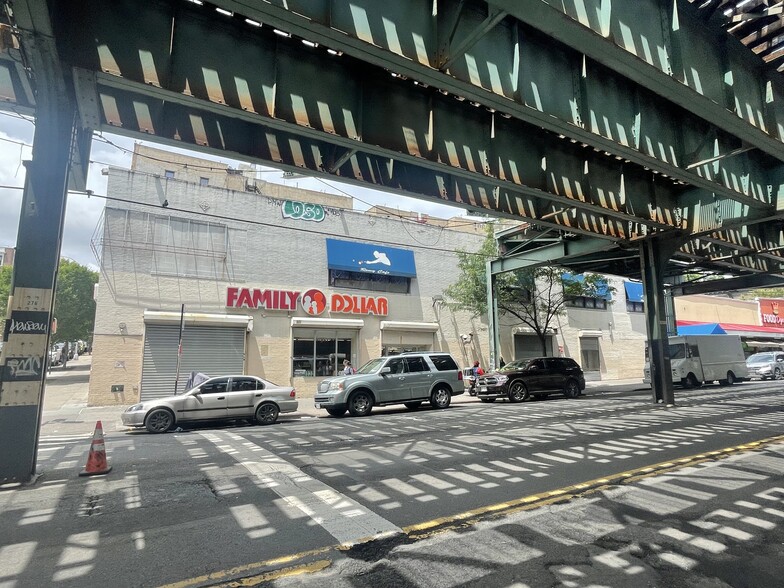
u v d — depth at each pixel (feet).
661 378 51.93
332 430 36.86
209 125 28.30
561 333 98.07
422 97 30.19
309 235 70.59
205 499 18.69
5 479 21.22
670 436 31.37
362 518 16.29
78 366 144.36
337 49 20.15
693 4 25.11
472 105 32.14
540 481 20.68
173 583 11.85
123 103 25.93
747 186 38.63
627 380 103.55
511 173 33.65
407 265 77.92
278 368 65.31
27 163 23.49
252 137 29.55
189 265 61.36
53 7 19.11
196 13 23.62
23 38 18.81
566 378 62.34
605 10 20.58
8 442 21.56
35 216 23.38
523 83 25.85
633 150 29.99
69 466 25.02
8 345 22.25
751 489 19.33
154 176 60.70
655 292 52.95
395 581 11.78
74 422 44.29
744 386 79.97
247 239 65.46
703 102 25.30
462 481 20.79
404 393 50.29
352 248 73.26
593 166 39.32
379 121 28.35
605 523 15.62
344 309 71.05
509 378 58.34
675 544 13.92
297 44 25.94
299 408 57.11
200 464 24.88
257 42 24.99
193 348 60.34
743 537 14.44
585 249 58.44
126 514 17.06
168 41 22.65
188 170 105.50
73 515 17.02
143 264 58.75
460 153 31.19
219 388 41.98
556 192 36.11
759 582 11.67
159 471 23.43
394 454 26.55
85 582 11.93
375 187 34.55
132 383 56.39
